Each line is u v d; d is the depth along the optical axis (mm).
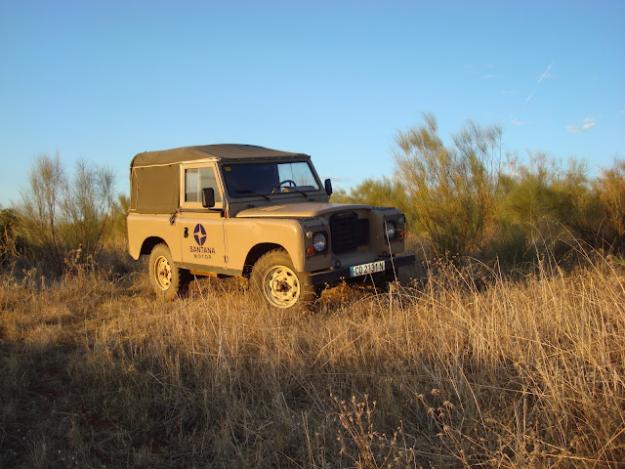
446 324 5340
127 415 4543
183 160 8211
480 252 8953
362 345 5273
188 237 8164
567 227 9258
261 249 7324
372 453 3527
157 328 6469
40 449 3998
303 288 6656
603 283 5906
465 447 3572
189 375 5188
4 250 10961
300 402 4574
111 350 5809
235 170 7824
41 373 5578
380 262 7137
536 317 5406
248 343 5633
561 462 3270
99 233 11492
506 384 4312
